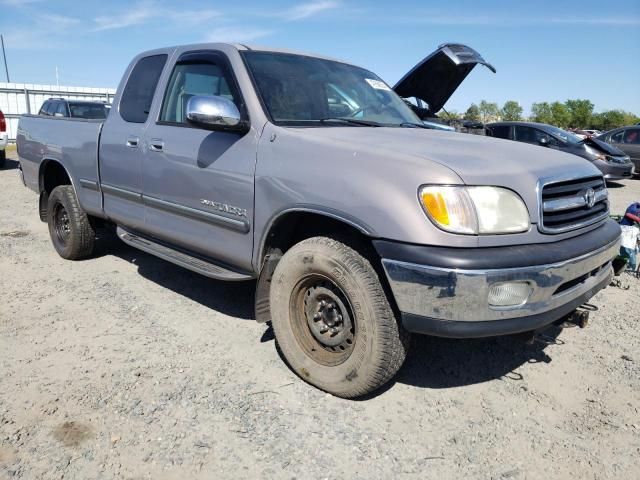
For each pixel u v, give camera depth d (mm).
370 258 2818
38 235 6582
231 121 3250
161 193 4012
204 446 2584
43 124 5688
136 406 2885
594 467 2529
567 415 2949
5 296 4426
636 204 5656
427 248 2535
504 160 2861
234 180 3371
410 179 2615
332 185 2838
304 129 3273
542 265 2613
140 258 5621
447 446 2658
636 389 3225
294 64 3889
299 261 3029
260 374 3268
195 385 3115
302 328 3156
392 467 2492
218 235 3602
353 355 2869
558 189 2867
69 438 2605
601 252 3010
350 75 4242
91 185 4887
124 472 2395
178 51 4188
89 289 4656
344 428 2770
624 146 15398
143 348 3559
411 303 2596
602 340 3893
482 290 2492
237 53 3686
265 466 2465
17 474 2352
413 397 3092
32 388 3025
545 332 3982
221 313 4191
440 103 7180
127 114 4496
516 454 2611
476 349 3719
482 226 2551
